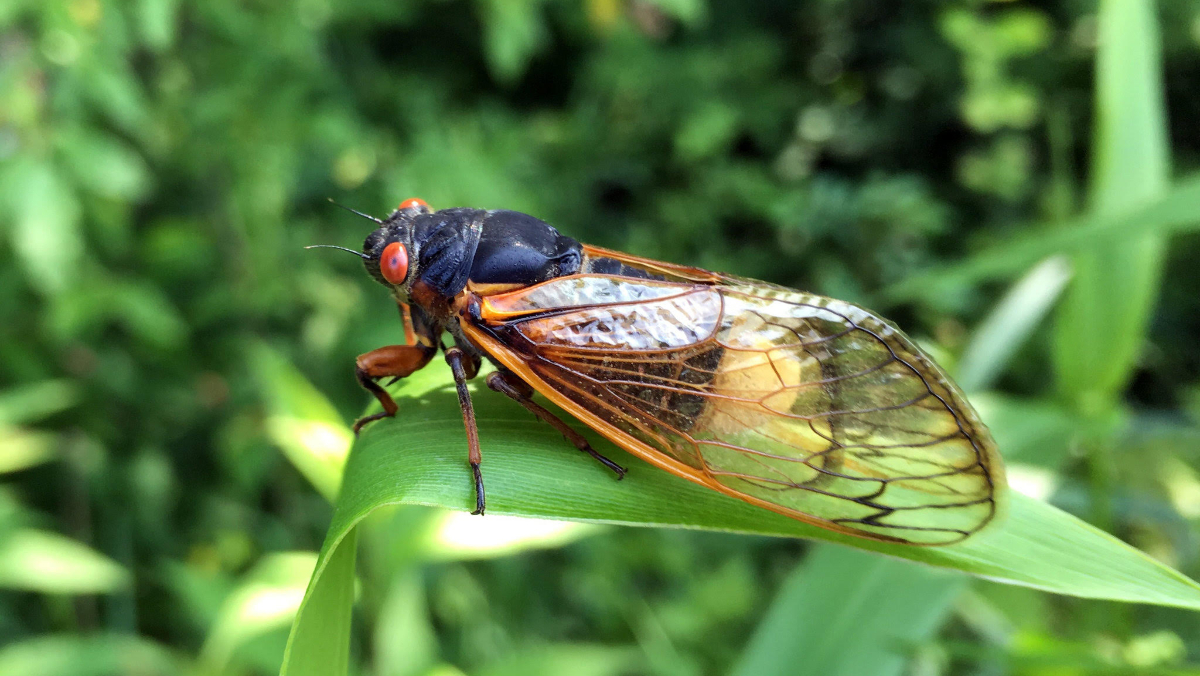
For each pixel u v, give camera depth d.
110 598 0.12
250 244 0.13
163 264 0.13
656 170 0.22
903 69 0.25
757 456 0.05
